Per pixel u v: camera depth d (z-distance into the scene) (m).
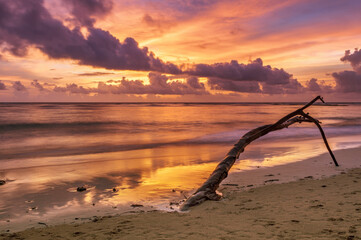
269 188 7.79
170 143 20.00
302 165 11.27
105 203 7.20
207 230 4.68
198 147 17.84
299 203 6.01
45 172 10.84
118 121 41.88
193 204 6.66
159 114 64.62
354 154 13.60
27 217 6.26
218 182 7.64
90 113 67.06
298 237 4.04
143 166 11.84
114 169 11.27
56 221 5.98
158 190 8.30
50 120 42.12
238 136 23.91
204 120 44.97
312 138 21.27
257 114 65.81
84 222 5.79
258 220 5.04
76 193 8.09
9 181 9.50
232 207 6.15
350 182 7.88
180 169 11.20
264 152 14.70
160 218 5.68
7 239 4.93
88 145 19.17
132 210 6.60
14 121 39.16
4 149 17.44
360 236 3.89
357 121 41.44
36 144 19.72
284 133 24.89
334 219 4.72
